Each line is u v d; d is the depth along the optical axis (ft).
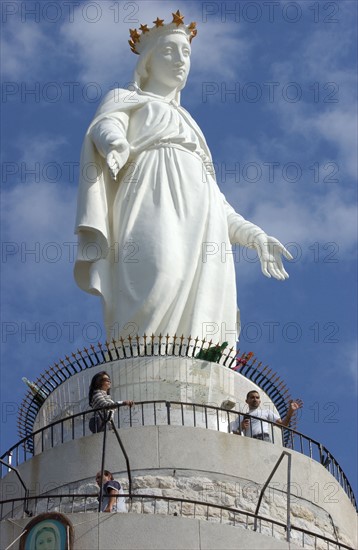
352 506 126.62
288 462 116.06
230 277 141.38
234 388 132.87
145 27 154.61
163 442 121.29
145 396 130.00
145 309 135.85
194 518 112.16
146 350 133.59
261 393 134.51
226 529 111.55
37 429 133.39
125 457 117.50
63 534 109.91
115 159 141.18
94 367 132.46
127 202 142.00
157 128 146.82
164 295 136.15
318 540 119.85
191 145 146.72
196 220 140.97
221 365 132.87
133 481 119.14
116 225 141.90
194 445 121.49
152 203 141.18
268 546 111.55
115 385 130.82
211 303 138.00
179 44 153.17
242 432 125.18
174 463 120.37
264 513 118.93
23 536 110.42
